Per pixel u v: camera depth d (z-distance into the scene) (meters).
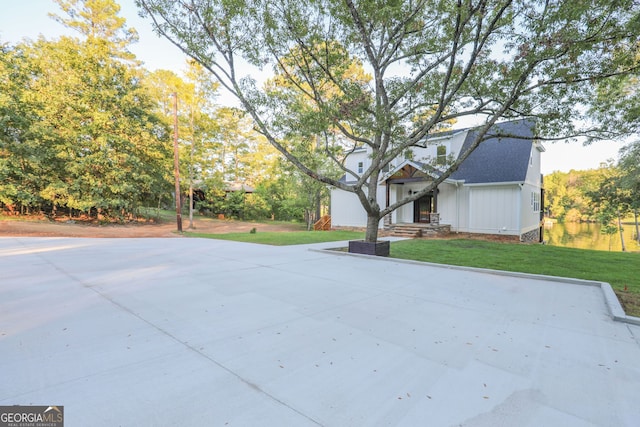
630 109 6.58
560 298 4.55
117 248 9.60
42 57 17.48
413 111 8.80
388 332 3.25
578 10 4.73
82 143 17.11
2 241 10.76
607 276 6.12
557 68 6.10
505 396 2.14
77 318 3.54
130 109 18.77
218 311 3.85
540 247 10.72
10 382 2.20
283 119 7.67
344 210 18.69
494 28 6.22
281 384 2.25
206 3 6.99
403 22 6.78
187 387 2.19
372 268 6.72
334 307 4.05
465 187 14.35
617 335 3.23
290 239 12.78
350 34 7.41
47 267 6.46
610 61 5.92
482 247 10.51
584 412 1.97
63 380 2.24
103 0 18.20
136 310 3.85
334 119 7.38
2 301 4.16
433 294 4.71
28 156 15.55
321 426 1.80
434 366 2.54
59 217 18.53
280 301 4.29
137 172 18.80
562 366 2.57
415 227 14.52
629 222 37.31
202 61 7.63
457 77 7.49
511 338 3.13
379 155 8.01
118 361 2.55
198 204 28.48
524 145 14.09
